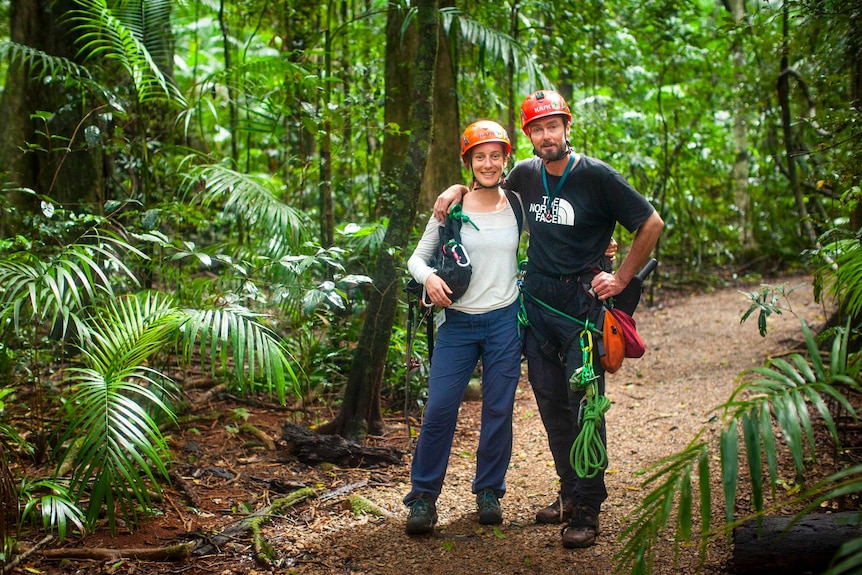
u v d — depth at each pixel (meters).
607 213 2.90
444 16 4.68
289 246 4.08
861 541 1.63
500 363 3.04
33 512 2.93
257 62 4.47
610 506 3.27
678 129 8.52
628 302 2.97
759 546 2.56
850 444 3.72
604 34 7.43
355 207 7.02
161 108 5.54
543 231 2.95
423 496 3.03
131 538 2.93
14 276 3.04
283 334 5.05
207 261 3.34
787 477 3.43
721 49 8.59
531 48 6.42
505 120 7.36
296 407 4.48
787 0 4.33
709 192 8.99
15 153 5.24
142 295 3.62
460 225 3.07
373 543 2.97
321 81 4.55
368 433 4.16
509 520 3.19
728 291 8.17
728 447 2.06
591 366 2.84
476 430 4.33
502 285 3.05
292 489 3.45
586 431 2.76
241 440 4.00
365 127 5.67
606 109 8.11
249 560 2.82
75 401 2.88
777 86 5.89
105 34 4.64
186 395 4.21
